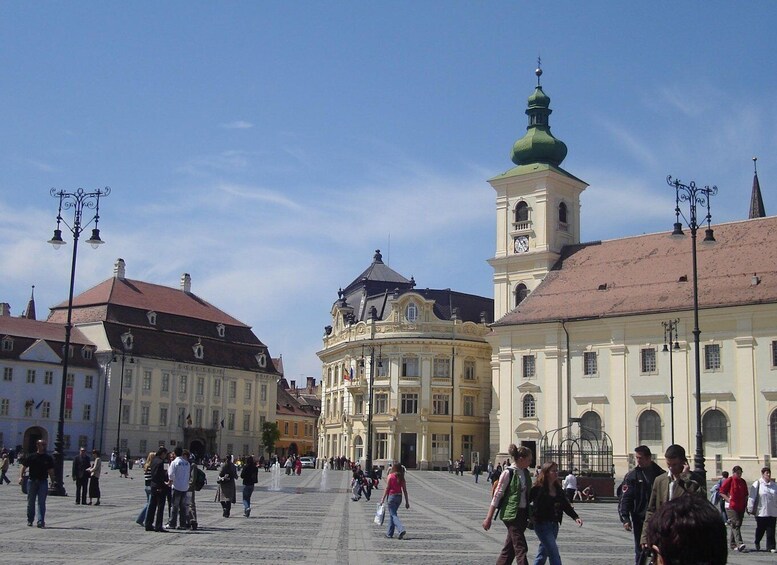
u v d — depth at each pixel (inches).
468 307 4790.8
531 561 884.6
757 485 1078.4
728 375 2965.1
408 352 4562.0
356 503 1907.0
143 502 1638.8
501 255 3941.9
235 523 1257.4
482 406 4618.6
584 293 3452.3
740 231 3307.1
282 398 6811.0
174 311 5093.5
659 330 3129.9
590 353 3294.8
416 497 2240.4
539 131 4001.0
